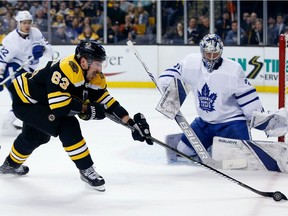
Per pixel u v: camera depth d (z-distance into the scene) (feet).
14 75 23.97
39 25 40.09
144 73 37.52
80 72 13.48
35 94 14.17
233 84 16.83
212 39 16.48
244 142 16.79
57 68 13.51
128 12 39.96
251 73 35.88
